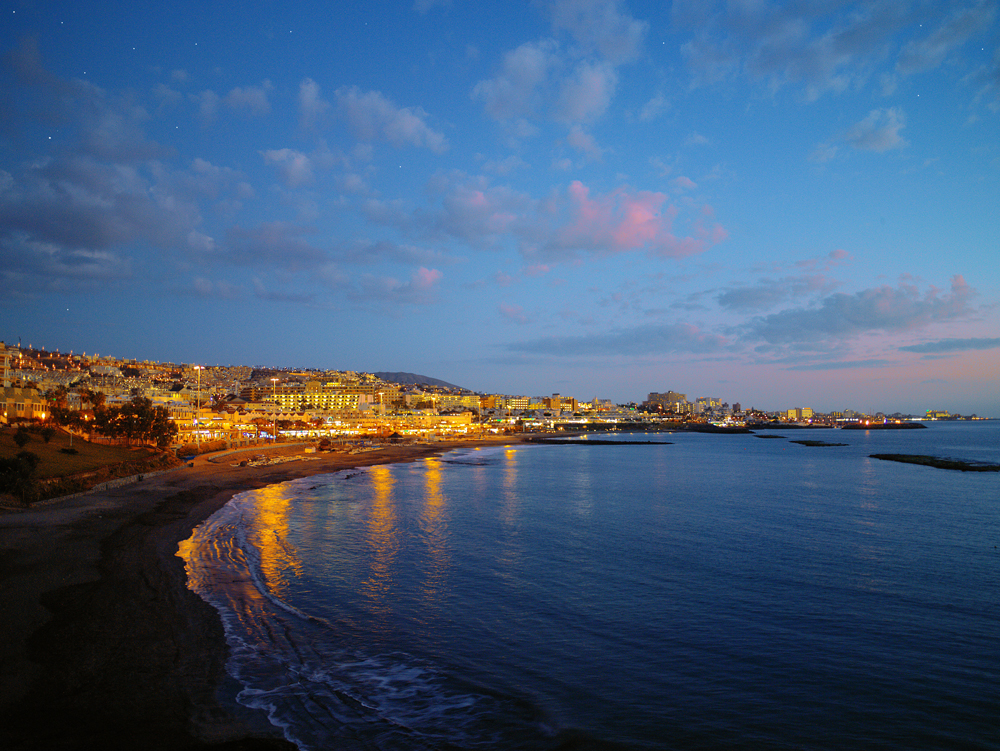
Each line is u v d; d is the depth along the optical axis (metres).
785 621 24.88
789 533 44.78
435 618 24.16
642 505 59.97
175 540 34.88
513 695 17.56
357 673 18.39
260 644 19.92
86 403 121.81
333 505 55.03
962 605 27.20
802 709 17.28
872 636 23.20
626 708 17.05
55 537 32.81
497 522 48.22
